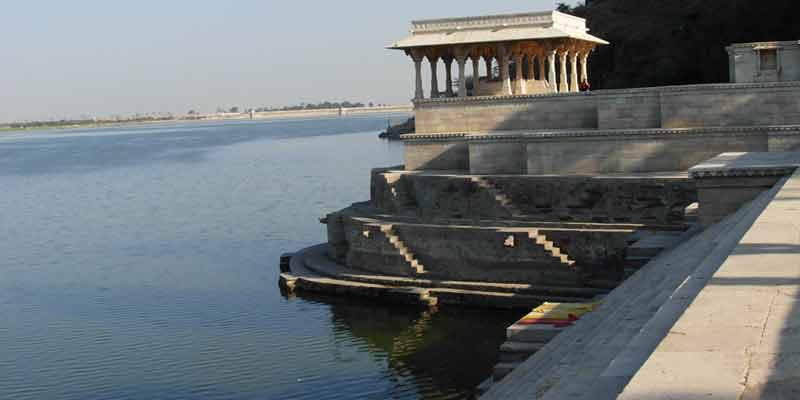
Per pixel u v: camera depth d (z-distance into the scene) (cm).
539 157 5256
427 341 4297
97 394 3738
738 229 2762
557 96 5634
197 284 5947
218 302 5356
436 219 5169
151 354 4316
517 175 5225
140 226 9225
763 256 2038
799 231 2373
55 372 4100
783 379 1139
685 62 10481
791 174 3784
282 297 5341
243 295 5491
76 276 6512
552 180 5025
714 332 1390
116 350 4412
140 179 15450
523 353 2909
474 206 5206
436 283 4847
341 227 5703
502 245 4719
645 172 5066
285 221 8994
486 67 6569
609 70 11562
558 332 2942
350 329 4575
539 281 4644
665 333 1535
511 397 2000
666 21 11294
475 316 4550
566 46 6362
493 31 6106
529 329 2975
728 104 5072
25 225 9856
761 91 5012
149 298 5600
